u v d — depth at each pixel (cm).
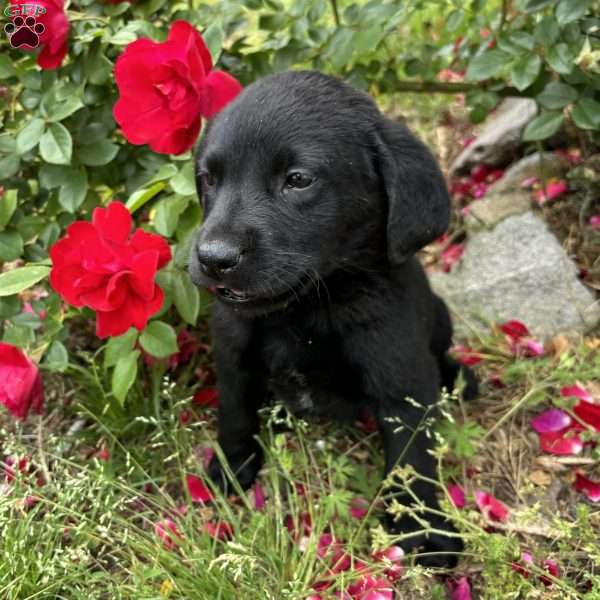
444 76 127
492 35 99
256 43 97
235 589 72
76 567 74
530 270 100
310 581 74
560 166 110
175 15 89
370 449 88
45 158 79
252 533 76
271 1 95
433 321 85
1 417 89
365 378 77
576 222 106
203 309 87
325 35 91
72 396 91
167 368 91
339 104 73
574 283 99
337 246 73
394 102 135
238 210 70
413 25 135
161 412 87
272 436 82
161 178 79
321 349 77
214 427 90
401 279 77
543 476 85
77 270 73
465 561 78
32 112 85
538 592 69
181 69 75
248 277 69
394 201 73
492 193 111
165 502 82
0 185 88
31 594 72
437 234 74
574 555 75
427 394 78
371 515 81
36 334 87
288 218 71
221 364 80
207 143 74
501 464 86
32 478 80
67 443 85
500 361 95
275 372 79
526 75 89
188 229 82
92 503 77
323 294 75
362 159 73
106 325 75
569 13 86
